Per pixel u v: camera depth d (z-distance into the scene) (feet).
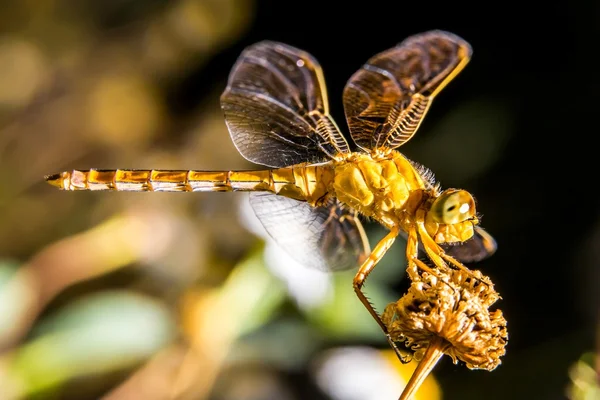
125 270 0.88
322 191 0.69
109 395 0.82
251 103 0.68
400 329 0.62
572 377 0.71
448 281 0.62
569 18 1.11
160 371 0.81
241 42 1.26
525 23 1.13
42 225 1.11
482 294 0.62
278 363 0.83
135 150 1.17
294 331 0.83
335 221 0.70
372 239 0.86
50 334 0.80
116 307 0.81
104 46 1.24
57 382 0.80
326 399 0.81
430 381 0.82
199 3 1.22
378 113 0.67
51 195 1.13
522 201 1.08
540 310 1.04
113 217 0.91
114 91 1.21
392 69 0.65
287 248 0.70
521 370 0.99
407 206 0.67
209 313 0.80
